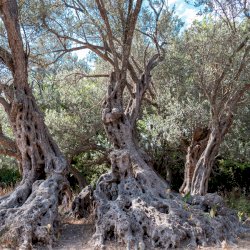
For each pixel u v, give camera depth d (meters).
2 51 9.48
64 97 15.45
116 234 7.12
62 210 9.91
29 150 9.16
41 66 12.78
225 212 8.44
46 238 7.12
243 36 10.01
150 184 8.53
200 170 10.67
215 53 10.03
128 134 9.83
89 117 14.72
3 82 10.69
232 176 16.45
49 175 8.84
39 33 11.71
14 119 9.34
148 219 7.34
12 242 6.95
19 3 10.28
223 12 10.14
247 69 10.17
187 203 8.52
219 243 7.22
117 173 8.53
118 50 13.48
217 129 10.58
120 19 10.84
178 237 7.03
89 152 15.96
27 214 7.31
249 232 8.16
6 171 17.89
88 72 16.75
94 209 8.17
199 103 11.97
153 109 14.68
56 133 14.30
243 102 11.83
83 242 7.40
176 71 13.18
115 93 10.17
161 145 13.50
